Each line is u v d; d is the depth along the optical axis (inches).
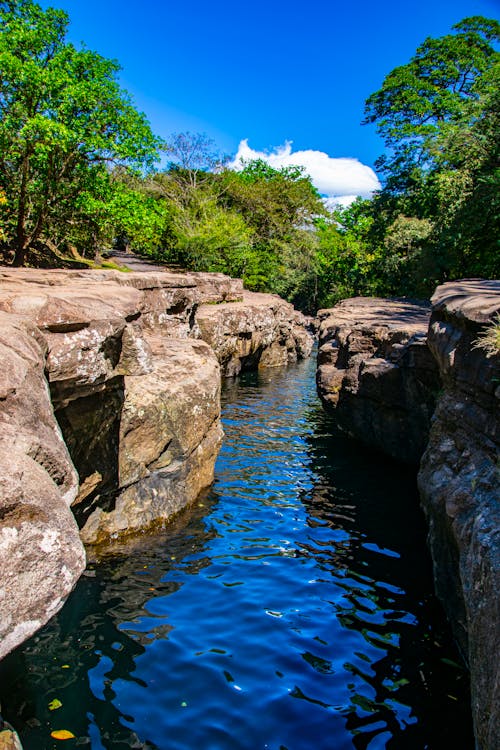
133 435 296.8
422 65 1266.0
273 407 697.0
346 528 334.0
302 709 177.9
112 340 241.8
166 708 175.0
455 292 314.2
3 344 155.2
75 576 112.9
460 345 247.3
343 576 273.7
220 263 1498.5
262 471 437.4
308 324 1841.8
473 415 225.1
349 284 1808.6
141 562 276.4
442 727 172.4
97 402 250.8
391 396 431.5
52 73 750.5
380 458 476.4
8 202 820.6
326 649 211.9
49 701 175.0
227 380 905.5
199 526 325.7
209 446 381.1
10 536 104.3
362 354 489.1
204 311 869.8
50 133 725.9
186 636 215.0
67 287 305.0
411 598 254.7
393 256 1155.3
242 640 214.5
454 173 908.6
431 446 274.5
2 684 181.8
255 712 175.6
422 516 355.6
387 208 1206.9
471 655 151.2
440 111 1216.2
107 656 199.8
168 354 381.1
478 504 190.1
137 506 304.7
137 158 859.4
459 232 821.2
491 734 124.2
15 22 770.2
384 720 175.0
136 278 447.8
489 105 849.5
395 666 203.3
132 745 159.0
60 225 949.8
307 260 1995.6
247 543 306.7
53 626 216.8
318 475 430.6
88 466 260.7
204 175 1775.3
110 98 800.3
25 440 126.5
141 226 916.0
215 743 161.8
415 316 589.9
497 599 139.9
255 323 971.9
